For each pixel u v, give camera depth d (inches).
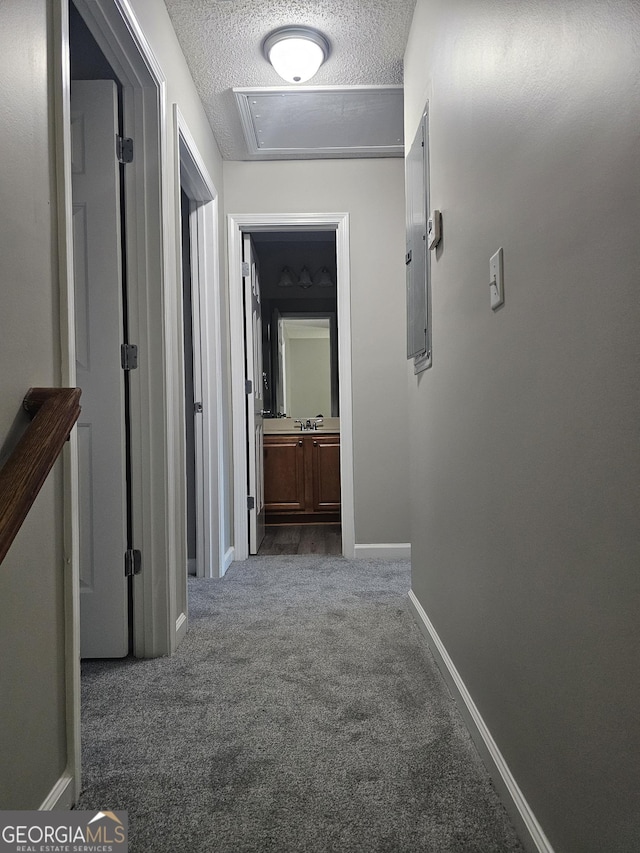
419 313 95.8
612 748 33.0
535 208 43.4
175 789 55.5
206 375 137.3
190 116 114.3
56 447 40.7
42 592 48.6
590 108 34.1
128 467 90.2
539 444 43.6
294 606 113.3
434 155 83.2
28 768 45.9
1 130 42.4
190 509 142.5
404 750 61.8
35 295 47.5
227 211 154.3
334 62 111.9
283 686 77.8
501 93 51.3
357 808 52.3
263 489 193.3
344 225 153.3
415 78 98.3
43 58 49.5
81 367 87.7
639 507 29.7
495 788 54.7
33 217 47.3
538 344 43.3
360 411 154.5
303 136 140.3
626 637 31.2
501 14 50.8
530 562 46.0
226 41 104.9
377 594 120.9
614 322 31.8
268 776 57.5
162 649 89.1
